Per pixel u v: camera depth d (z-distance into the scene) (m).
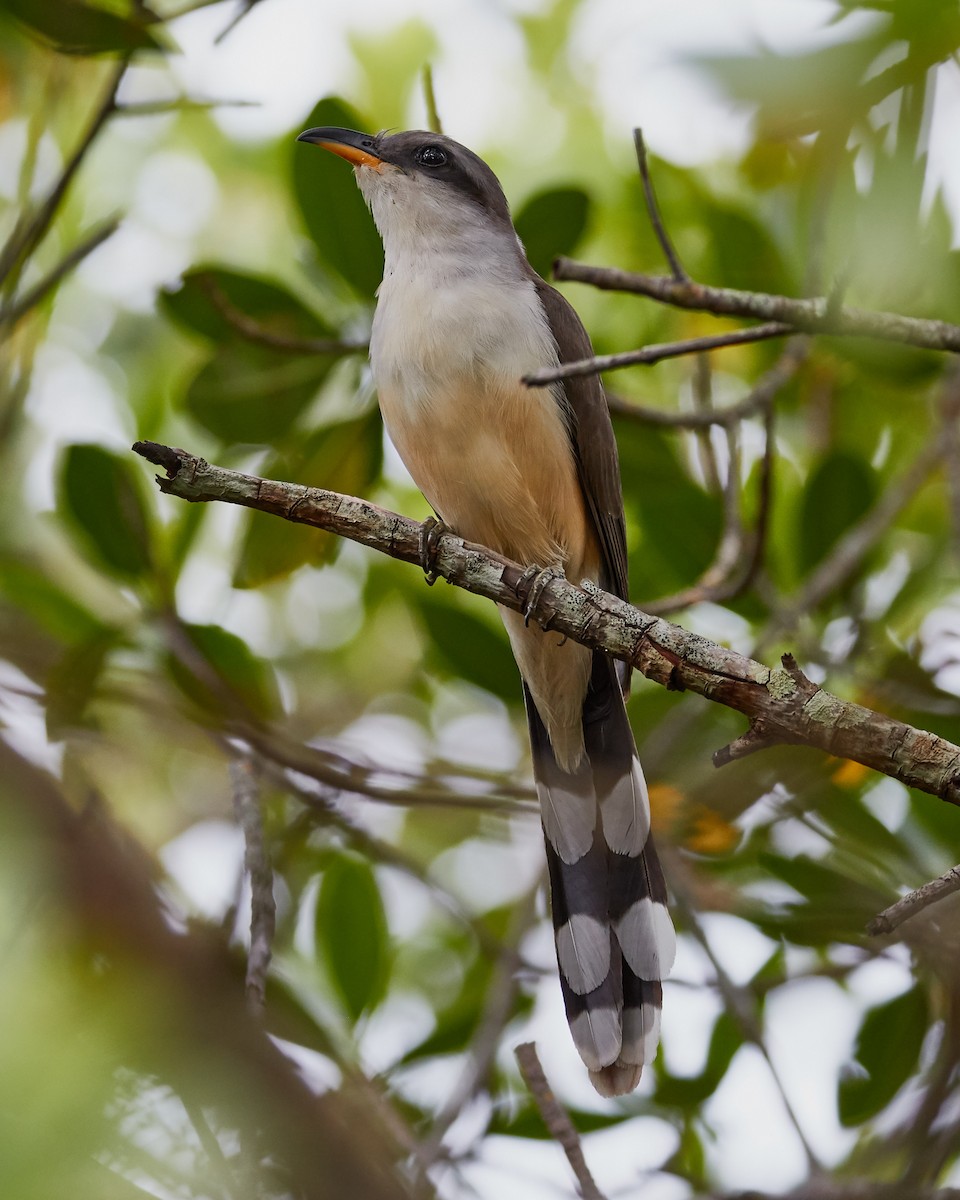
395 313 10.20
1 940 5.20
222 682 9.95
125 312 13.43
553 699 10.11
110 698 10.16
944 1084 8.77
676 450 12.14
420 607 10.95
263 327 10.29
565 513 10.55
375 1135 7.67
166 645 9.97
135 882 6.32
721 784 10.04
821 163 8.23
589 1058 9.14
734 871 10.27
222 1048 6.06
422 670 12.87
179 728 11.10
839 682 10.54
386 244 10.75
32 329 11.55
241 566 10.55
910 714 9.95
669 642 6.95
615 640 7.09
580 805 9.89
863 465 10.75
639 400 12.47
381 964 10.11
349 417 10.43
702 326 12.11
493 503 10.33
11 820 6.24
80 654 9.64
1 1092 4.37
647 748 10.60
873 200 8.30
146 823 12.48
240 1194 6.02
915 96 7.83
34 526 12.77
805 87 6.14
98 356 13.29
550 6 13.63
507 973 9.70
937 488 12.30
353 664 13.62
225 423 10.27
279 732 10.26
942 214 9.22
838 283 7.57
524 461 10.25
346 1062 8.59
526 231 10.66
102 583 12.34
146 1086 5.85
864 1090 9.73
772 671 6.70
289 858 10.80
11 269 9.71
